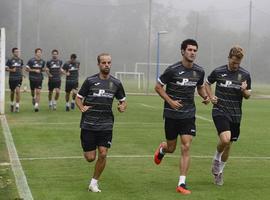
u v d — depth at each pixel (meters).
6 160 14.79
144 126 24.00
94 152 11.26
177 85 11.50
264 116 31.27
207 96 11.99
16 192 11.02
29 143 18.03
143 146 17.92
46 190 11.29
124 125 24.33
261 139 20.47
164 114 11.75
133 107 35.56
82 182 12.18
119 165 14.42
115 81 11.17
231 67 11.90
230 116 11.99
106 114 11.13
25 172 13.15
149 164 14.62
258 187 11.98
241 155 16.52
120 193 11.17
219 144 11.87
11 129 21.67
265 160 15.67
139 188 11.69
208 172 13.66
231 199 10.80
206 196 11.03
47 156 15.56
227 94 11.95
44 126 23.00
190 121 11.58
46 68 30.16
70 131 21.44
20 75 29.09
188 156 11.48
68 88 31.12
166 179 12.70
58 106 34.28
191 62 11.52
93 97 11.02
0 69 27.41
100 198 10.69
